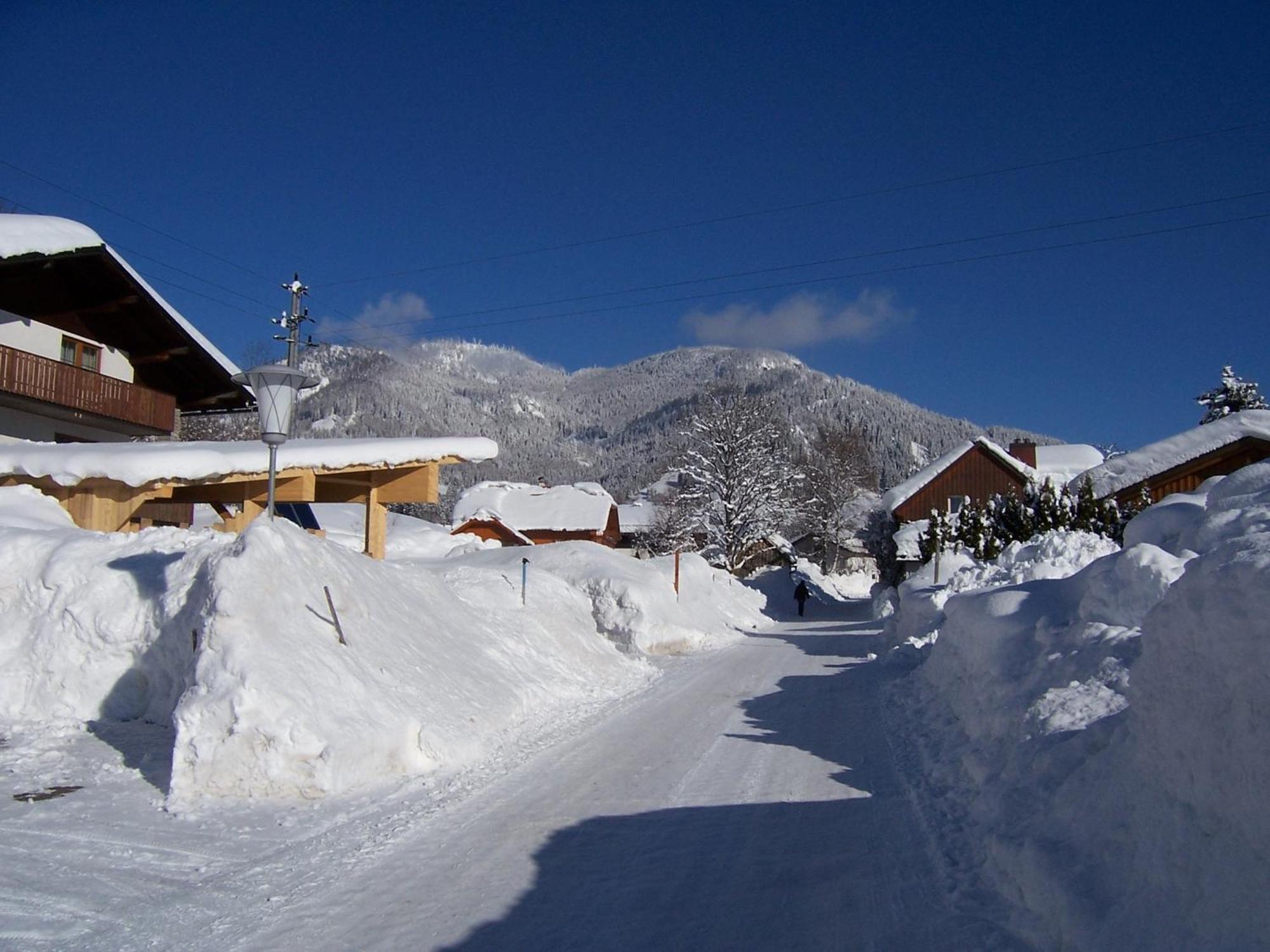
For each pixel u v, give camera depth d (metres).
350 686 8.39
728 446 46.78
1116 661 6.65
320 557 9.87
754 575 49.34
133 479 14.66
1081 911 4.28
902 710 11.17
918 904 5.24
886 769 8.48
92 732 9.19
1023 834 5.34
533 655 13.33
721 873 5.92
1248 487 7.03
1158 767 4.49
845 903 5.35
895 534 39.44
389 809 7.30
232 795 7.43
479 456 20.70
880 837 6.49
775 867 6.01
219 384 29.00
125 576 10.11
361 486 21.05
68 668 9.77
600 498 63.78
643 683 14.41
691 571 26.47
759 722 11.01
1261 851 3.60
